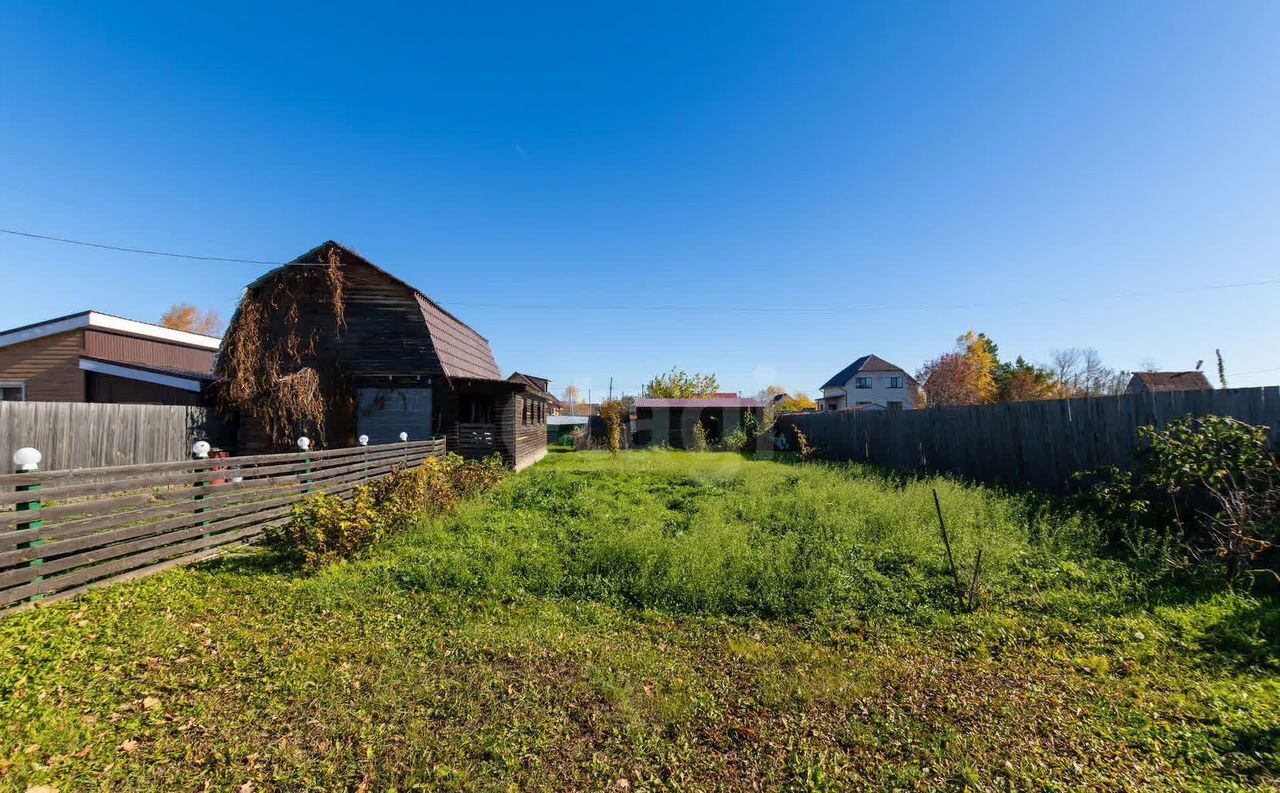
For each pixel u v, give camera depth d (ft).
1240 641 12.55
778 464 51.03
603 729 10.34
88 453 35.73
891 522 22.38
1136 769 8.98
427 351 46.91
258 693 11.35
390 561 20.27
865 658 13.16
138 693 11.26
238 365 43.57
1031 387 112.68
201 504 21.18
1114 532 19.95
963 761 9.26
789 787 8.86
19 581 14.84
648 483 37.40
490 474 36.81
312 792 8.59
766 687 11.83
